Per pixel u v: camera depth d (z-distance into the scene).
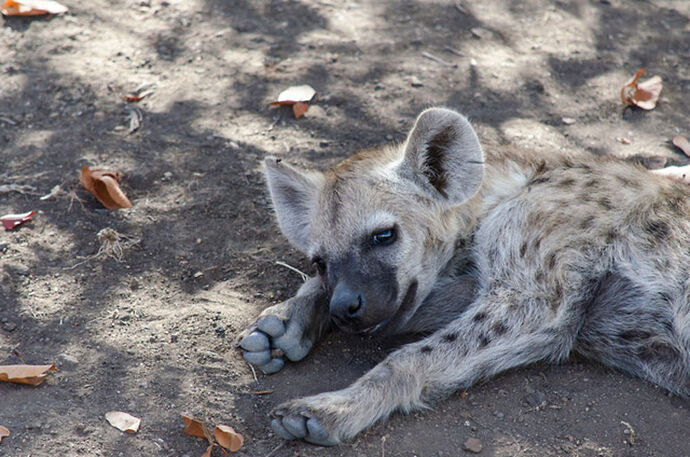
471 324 4.99
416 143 5.15
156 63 8.80
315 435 4.32
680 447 4.39
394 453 4.36
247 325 5.38
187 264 6.06
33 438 4.34
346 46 9.17
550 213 5.22
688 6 10.32
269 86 8.41
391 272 5.04
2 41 8.98
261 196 6.86
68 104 8.05
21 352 5.04
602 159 5.77
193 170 7.14
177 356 5.07
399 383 4.64
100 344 5.14
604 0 10.41
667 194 5.40
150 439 4.41
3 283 5.67
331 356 5.21
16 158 7.23
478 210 5.49
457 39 9.40
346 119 7.93
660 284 5.00
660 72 8.98
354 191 5.17
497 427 4.54
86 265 5.95
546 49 9.29
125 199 6.64
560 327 5.04
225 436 4.32
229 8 9.91
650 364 5.00
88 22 9.46
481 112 8.08
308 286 5.54
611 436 4.46
